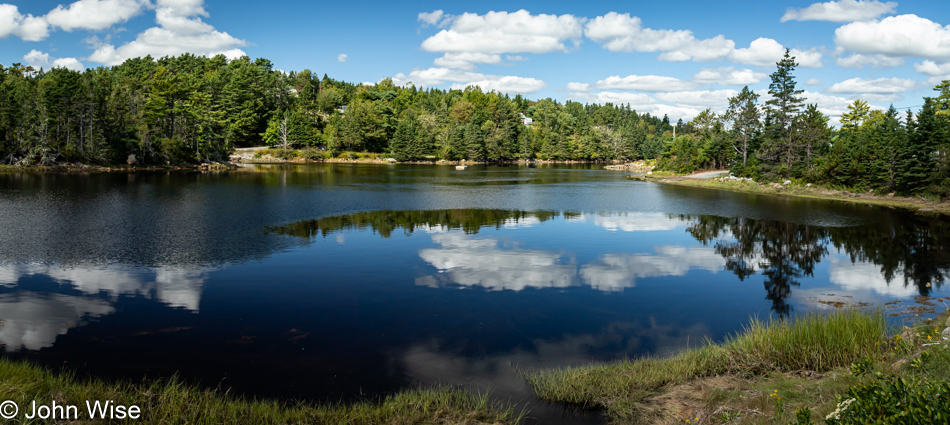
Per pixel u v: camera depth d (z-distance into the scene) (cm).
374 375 1051
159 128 9419
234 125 13750
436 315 1452
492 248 2448
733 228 3225
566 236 2827
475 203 4447
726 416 782
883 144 5481
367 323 1376
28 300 1519
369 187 5891
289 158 13850
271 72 18338
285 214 3475
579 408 897
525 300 1616
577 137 18238
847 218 3750
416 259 2173
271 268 1981
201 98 10531
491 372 1072
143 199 4106
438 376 1048
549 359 1148
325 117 17650
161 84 9638
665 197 5253
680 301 1650
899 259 2347
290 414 840
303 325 1352
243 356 1141
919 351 938
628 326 1398
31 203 3659
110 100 9062
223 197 4416
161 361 1101
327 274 1900
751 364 1019
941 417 490
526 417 861
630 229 3116
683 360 1066
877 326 1101
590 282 1855
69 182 5541
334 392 969
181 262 2048
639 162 15962
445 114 18775
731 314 1531
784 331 1102
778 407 790
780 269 2128
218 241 2483
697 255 2383
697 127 11875
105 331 1281
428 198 4806
